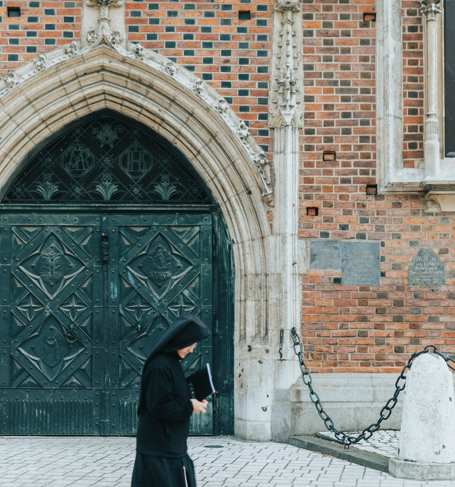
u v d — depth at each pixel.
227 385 11.26
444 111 10.98
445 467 8.30
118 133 11.41
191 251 11.34
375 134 10.98
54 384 11.21
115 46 10.83
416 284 10.87
